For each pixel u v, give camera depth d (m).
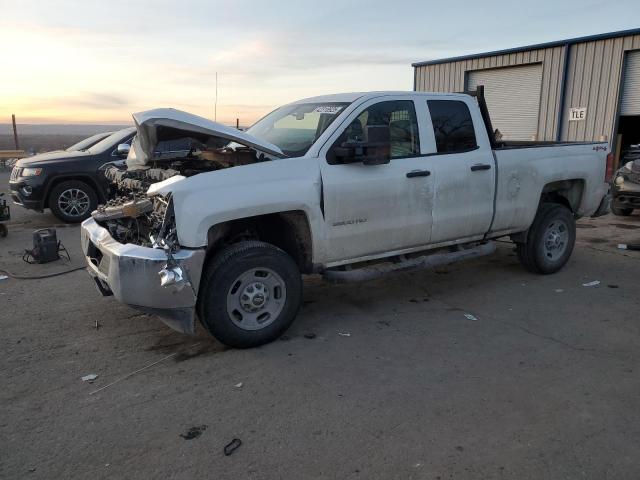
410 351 4.36
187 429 3.26
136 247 4.07
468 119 5.62
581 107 16.31
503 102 18.66
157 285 3.93
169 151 5.20
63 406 3.54
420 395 3.64
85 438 3.18
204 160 5.07
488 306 5.44
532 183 6.03
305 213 4.50
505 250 7.86
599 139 15.96
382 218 4.93
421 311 5.30
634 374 3.93
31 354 4.33
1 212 8.70
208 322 4.20
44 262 7.11
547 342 4.52
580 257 7.45
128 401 3.60
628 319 5.04
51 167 9.91
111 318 5.12
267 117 5.81
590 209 6.79
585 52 15.98
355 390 3.72
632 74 15.14
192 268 3.97
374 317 5.14
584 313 5.21
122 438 3.18
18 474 2.86
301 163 4.50
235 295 4.27
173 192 3.94
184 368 4.08
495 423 3.29
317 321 5.04
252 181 4.23
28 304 5.52
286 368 4.06
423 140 5.25
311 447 3.07
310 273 4.79
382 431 3.22
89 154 10.29
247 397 3.64
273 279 4.43
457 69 19.81
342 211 4.69
